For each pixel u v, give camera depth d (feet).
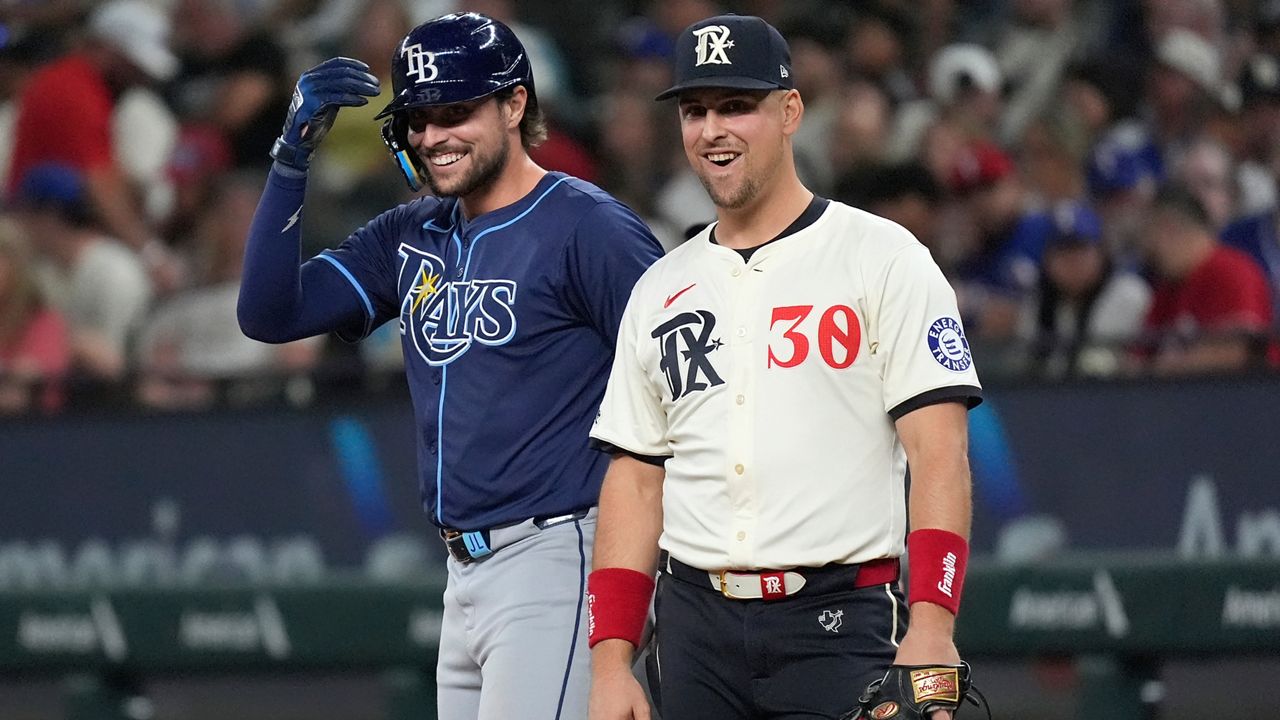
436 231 45.75
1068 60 94.32
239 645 70.74
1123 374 73.26
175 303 89.35
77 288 89.15
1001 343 75.36
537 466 43.60
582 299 43.55
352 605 69.56
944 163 87.25
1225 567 64.90
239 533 79.30
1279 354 73.61
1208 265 78.95
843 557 37.52
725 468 38.17
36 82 95.66
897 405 37.17
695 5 101.86
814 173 92.89
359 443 78.48
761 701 38.50
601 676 39.32
